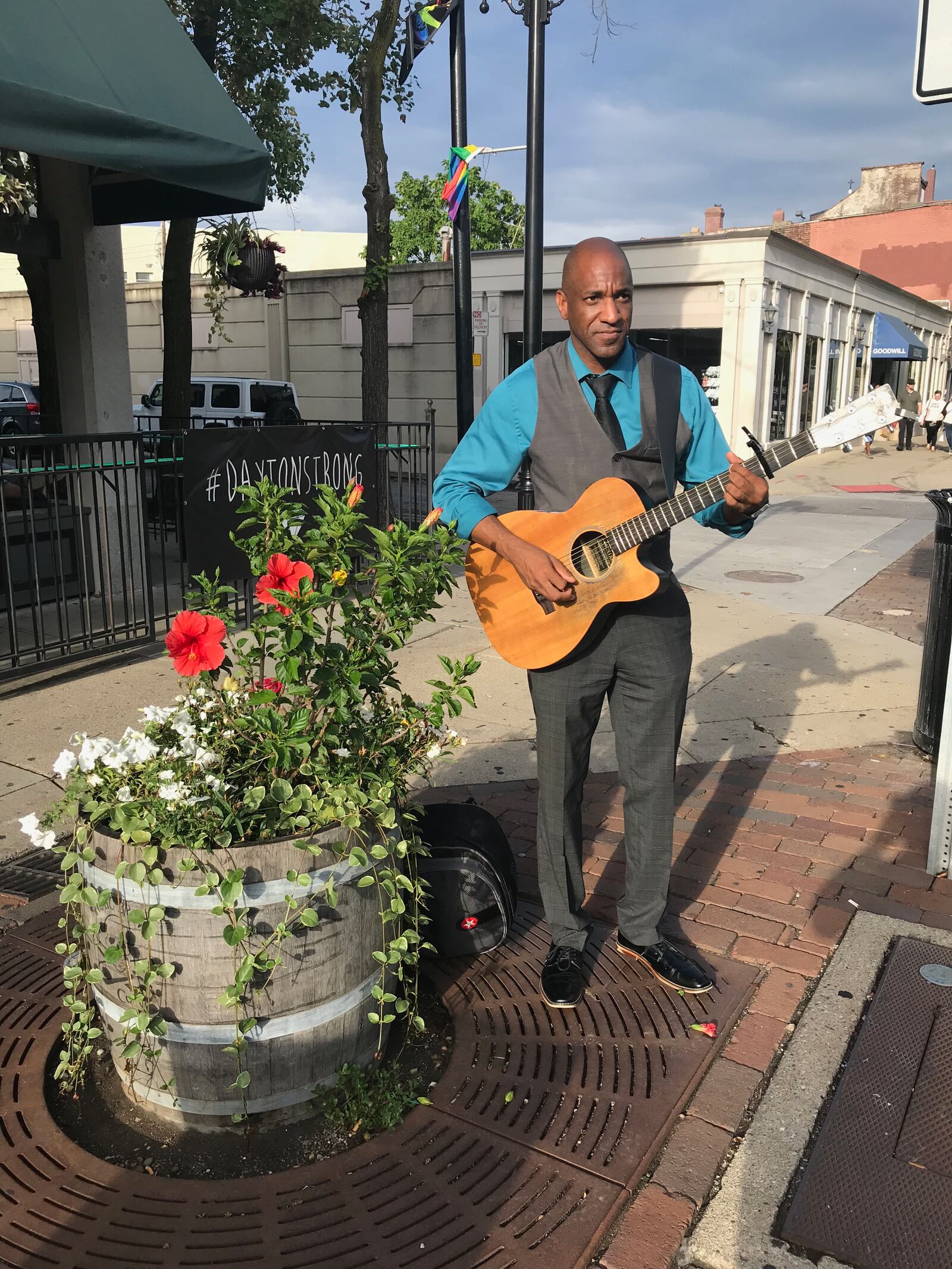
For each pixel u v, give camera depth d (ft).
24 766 13.85
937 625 14.51
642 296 70.18
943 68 8.83
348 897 7.08
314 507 21.66
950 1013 8.61
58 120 14.70
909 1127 7.30
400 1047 8.36
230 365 72.28
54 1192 6.72
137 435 19.13
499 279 69.62
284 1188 6.77
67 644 18.47
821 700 17.47
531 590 8.31
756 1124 7.37
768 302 67.67
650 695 8.58
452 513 8.61
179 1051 6.97
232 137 17.63
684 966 9.06
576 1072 7.91
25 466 17.72
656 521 8.11
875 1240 6.36
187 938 6.69
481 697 17.15
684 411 8.55
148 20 18.08
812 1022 8.54
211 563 19.16
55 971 9.31
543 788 8.93
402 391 65.41
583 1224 6.45
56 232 22.76
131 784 7.05
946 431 79.77
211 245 30.40
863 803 13.20
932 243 132.26
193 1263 6.16
